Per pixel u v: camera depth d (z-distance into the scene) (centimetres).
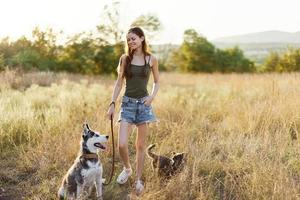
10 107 987
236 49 5625
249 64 5544
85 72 3225
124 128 589
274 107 910
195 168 642
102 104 1008
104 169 679
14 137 847
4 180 673
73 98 1138
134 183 607
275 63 5303
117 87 594
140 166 604
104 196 604
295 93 1057
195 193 567
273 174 581
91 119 905
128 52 579
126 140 591
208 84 2072
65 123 873
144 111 586
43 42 3197
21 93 1286
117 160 718
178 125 851
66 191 565
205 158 670
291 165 652
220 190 601
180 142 748
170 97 1177
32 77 1989
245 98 1192
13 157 758
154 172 621
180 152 712
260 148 721
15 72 1991
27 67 2712
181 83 2588
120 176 614
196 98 1173
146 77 585
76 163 559
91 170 549
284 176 579
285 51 5278
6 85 1595
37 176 671
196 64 5450
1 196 623
